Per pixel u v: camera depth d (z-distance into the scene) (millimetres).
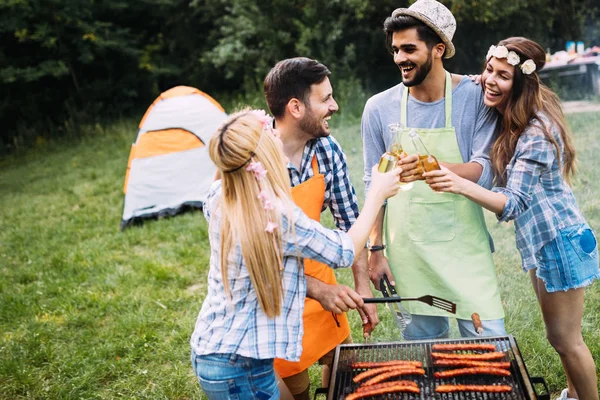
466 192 2111
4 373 3764
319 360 2564
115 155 11688
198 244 5883
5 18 14047
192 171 7039
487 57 2273
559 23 13102
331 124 11352
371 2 12359
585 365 2432
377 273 2641
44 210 8125
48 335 4258
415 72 2268
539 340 3367
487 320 2387
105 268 5477
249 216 1786
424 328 2619
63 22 14602
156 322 4301
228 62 14062
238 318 1861
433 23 2184
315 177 2281
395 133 2146
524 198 2199
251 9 13609
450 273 2422
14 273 5602
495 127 2350
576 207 2383
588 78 10305
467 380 1958
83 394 3529
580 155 6418
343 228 2570
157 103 7230
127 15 16016
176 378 3543
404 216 2479
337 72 12867
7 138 15133
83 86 15430
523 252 2365
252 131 1810
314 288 2176
